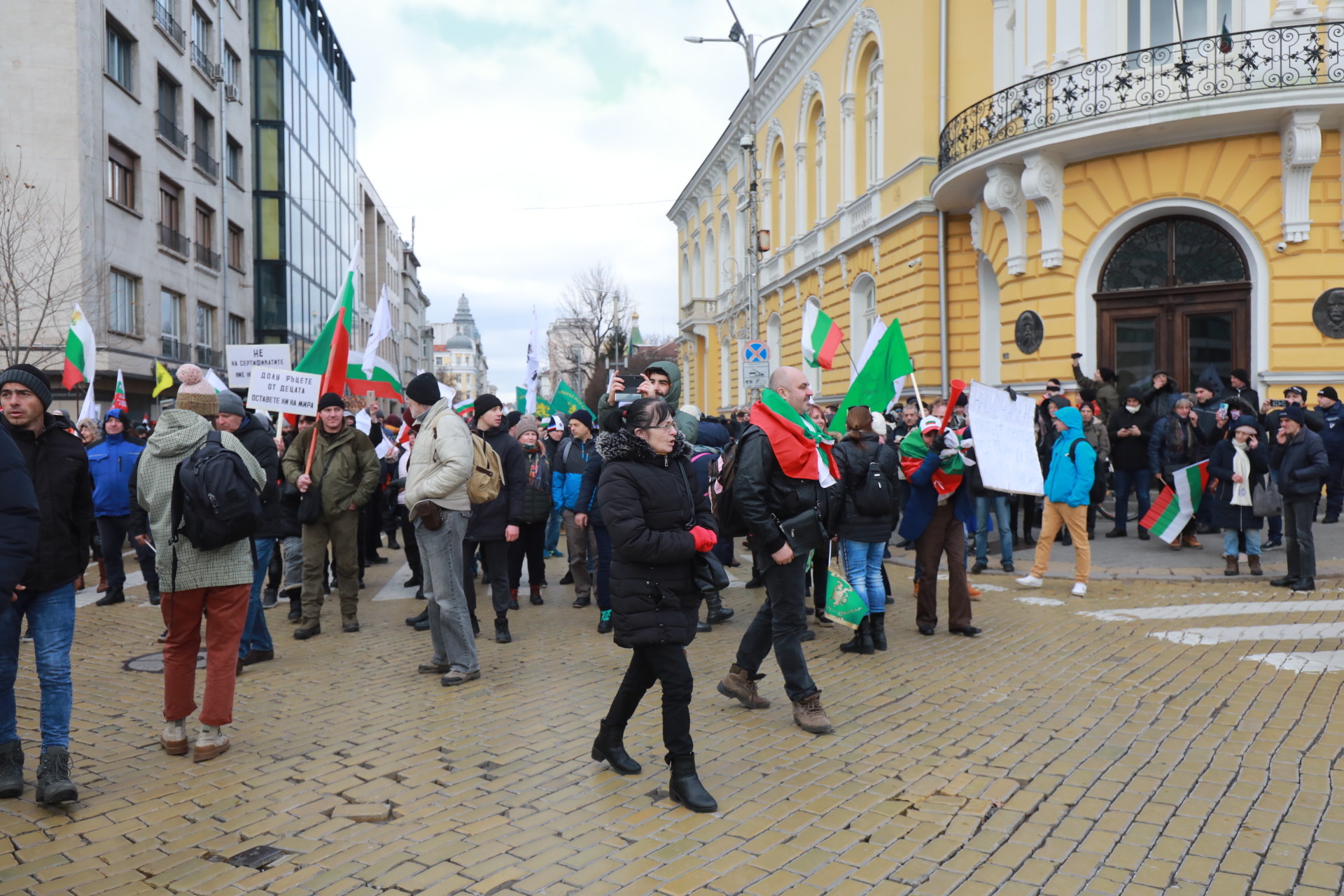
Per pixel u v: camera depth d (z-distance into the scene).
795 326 28.50
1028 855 3.61
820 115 26.52
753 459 4.98
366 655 7.19
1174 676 6.04
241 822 4.01
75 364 11.31
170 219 28.27
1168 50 14.17
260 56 36.25
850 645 7.00
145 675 6.68
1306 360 13.27
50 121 22.14
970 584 9.99
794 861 3.59
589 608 9.26
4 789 4.27
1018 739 4.93
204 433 4.94
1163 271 14.52
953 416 10.88
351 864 3.61
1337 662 6.22
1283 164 13.20
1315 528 12.29
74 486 4.38
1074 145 14.46
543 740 5.06
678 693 4.18
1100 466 12.31
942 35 18.61
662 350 67.88
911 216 19.36
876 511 6.82
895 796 4.20
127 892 3.40
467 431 6.39
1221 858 3.56
